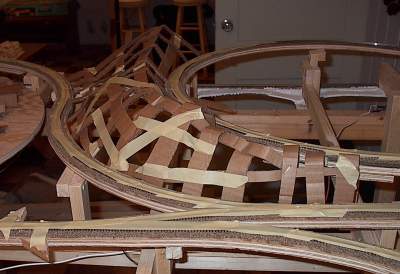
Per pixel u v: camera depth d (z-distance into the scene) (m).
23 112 1.57
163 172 1.03
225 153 1.53
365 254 0.80
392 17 2.25
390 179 0.99
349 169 0.94
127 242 0.86
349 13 2.66
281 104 2.66
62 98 1.47
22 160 2.27
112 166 1.08
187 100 1.35
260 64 2.75
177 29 4.34
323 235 0.83
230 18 2.68
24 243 0.88
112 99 1.29
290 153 0.96
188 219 0.87
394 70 1.71
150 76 1.48
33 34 5.22
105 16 5.71
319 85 1.78
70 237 0.87
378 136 1.73
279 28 2.70
